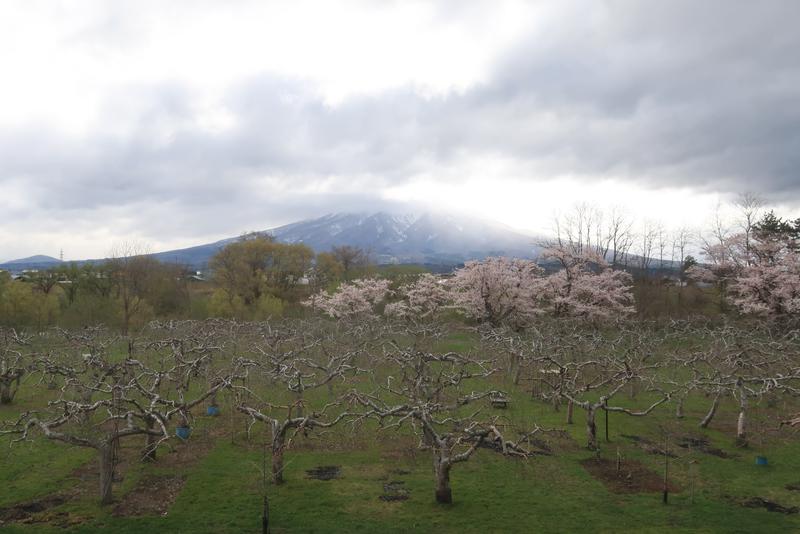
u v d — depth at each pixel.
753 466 17.92
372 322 46.59
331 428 21.14
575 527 13.36
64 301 60.59
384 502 14.62
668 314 55.22
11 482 15.48
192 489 15.16
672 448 19.77
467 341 47.22
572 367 28.92
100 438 15.54
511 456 16.69
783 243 49.09
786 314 44.50
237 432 20.64
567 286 49.72
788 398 27.41
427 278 58.91
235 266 67.62
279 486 15.55
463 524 13.41
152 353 35.34
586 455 18.73
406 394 19.41
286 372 22.09
